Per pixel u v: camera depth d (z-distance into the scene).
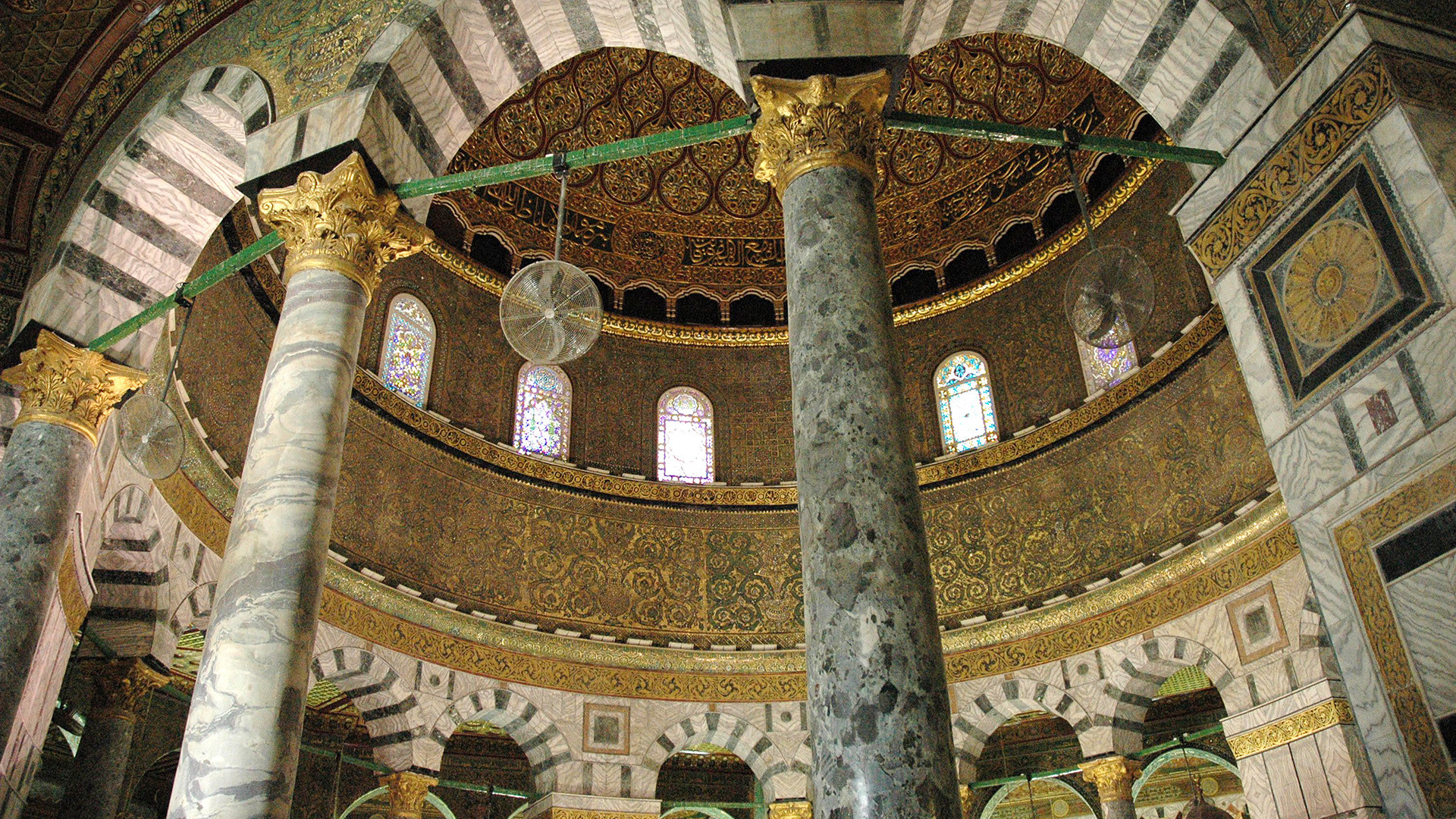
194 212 8.66
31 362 8.02
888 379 5.25
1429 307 5.27
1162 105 7.05
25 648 7.24
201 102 8.02
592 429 14.85
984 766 17.16
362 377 12.70
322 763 15.69
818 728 4.43
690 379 15.62
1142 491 12.58
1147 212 13.45
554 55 7.75
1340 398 5.69
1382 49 5.73
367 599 11.95
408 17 7.25
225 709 5.18
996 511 13.79
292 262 6.72
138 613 9.73
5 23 8.39
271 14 8.04
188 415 10.12
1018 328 14.59
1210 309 12.30
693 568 14.30
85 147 8.90
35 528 7.55
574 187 16.08
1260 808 10.48
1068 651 12.62
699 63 7.20
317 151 6.93
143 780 14.91
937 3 6.59
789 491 14.83
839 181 5.88
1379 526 5.36
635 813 12.70
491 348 14.55
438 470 13.23
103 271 8.38
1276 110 6.30
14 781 7.69
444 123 7.55
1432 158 5.39
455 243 14.71
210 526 10.51
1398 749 5.11
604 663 13.43
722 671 13.69
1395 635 5.19
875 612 4.52
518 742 12.98
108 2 8.43
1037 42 15.37
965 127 6.52
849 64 6.26
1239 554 11.29
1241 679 10.95
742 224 16.70
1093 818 16.97
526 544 13.66
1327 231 5.92
